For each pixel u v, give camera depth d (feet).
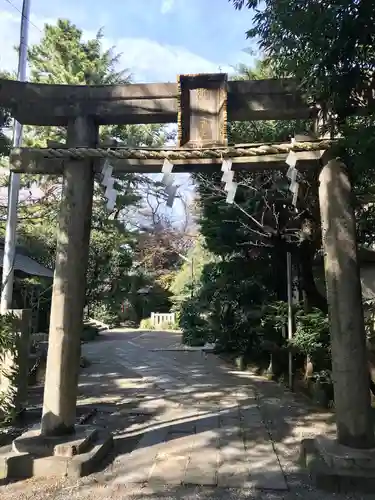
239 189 23.36
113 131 36.78
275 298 25.26
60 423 11.64
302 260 20.83
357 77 10.27
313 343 18.16
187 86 12.41
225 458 11.99
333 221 11.51
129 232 52.13
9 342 13.47
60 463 10.73
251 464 11.54
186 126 12.35
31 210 36.11
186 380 23.97
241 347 29.12
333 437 11.75
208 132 12.32
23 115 12.69
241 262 26.32
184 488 10.09
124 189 41.86
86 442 11.60
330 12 8.82
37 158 12.37
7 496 9.68
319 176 12.03
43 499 9.53
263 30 11.45
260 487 10.12
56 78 37.55
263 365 26.27
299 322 20.48
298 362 23.27
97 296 55.16
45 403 11.80
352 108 11.28
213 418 16.12
